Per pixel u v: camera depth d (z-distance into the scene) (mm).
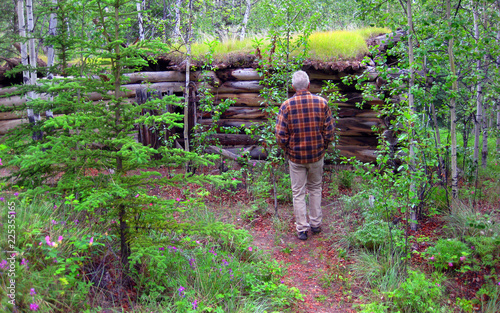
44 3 3820
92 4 2621
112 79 2814
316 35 6527
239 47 6969
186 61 6336
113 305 2467
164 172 6188
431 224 4156
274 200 5184
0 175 3650
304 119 3934
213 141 6699
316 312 2852
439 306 2789
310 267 3600
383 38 6254
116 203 2586
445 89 3984
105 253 2824
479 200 4652
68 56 4027
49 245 2207
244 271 3178
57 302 2150
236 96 6715
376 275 3266
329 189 5750
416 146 3629
